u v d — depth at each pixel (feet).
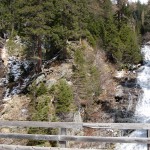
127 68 126.72
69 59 92.84
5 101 81.05
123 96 96.84
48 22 84.94
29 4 82.17
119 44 126.21
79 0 99.04
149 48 165.78
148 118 88.89
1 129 64.23
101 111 85.51
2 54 113.29
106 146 67.92
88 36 116.88
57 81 79.10
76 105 75.66
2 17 133.90
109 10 158.30
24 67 98.68
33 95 76.48
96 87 87.45
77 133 69.05
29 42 89.61
